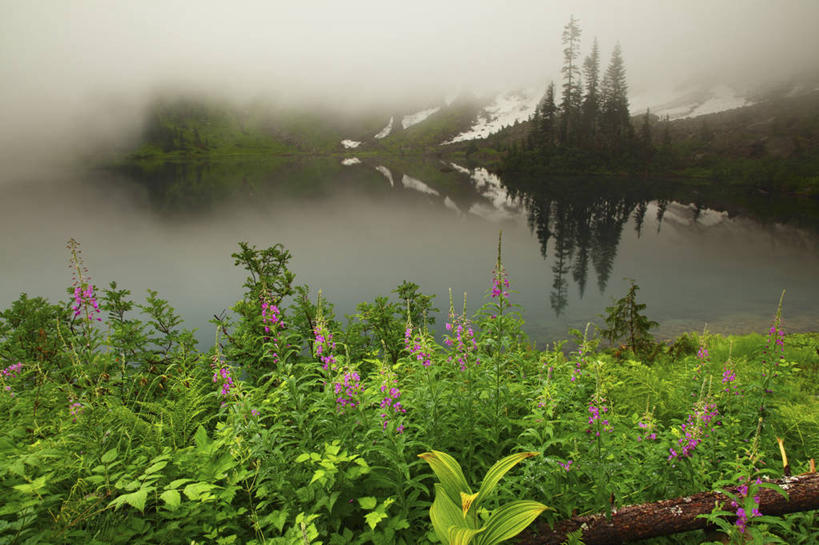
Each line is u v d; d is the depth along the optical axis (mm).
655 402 6105
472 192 98188
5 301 22688
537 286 27547
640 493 3832
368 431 3455
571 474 3496
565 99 139000
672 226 56469
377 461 3643
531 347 7277
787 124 142375
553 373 5336
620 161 126312
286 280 7258
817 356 9867
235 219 61625
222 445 3650
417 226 56125
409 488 3570
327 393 3758
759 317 19703
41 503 2797
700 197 84750
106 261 33906
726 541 3420
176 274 29141
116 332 5758
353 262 34594
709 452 3910
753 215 64438
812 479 3541
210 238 45969
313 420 3834
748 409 4973
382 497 3504
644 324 11531
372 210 72062
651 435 4133
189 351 6020
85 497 2859
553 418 4223
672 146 131125
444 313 15070
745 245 44312
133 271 30297
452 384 4145
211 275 28734
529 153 139250
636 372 7383
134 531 2910
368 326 7609
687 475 3748
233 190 106938
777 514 3494
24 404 4219
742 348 11188
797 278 29422
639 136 141250
